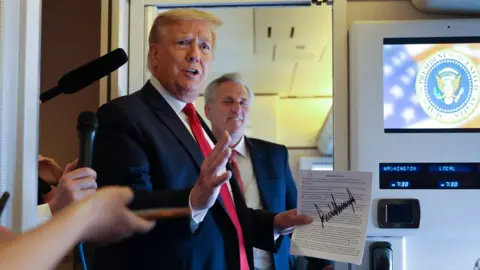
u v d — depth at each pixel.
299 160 1.92
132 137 1.23
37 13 0.86
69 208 0.49
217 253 1.23
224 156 1.06
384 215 1.41
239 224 1.36
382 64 1.46
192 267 1.19
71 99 1.75
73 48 1.78
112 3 1.62
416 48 1.46
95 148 1.23
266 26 1.95
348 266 1.48
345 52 1.55
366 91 1.45
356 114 1.45
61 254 0.44
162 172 1.22
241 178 1.87
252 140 1.99
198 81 1.41
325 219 1.27
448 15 1.56
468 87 1.45
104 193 0.54
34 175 0.83
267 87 2.13
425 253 1.49
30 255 0.41
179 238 1.19
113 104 1.28
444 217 1.41
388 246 1.42
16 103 0.81
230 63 2.22
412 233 1.42
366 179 1.24
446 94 1.45
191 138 1.31
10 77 0.79
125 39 1.66
